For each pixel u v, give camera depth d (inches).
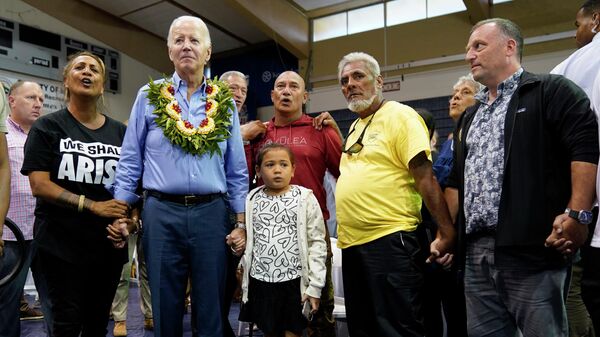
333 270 115.2
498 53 69.6
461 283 76.0
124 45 397.7
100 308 84.3
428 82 339.3
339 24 379.9
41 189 77.4
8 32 327.0
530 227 63.2
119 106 390.3
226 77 121.1
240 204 84.4
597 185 61.2
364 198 82.0
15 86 129.6
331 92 375.6
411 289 79.5
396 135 82.1
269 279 85.0
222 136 80.5
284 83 104.0
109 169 84.2
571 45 298.0
